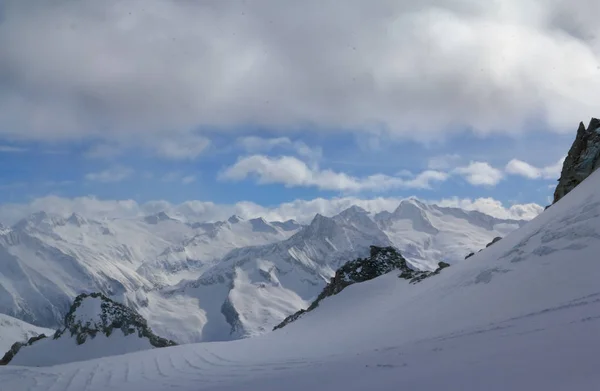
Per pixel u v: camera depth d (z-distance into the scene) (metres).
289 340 81.94
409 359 36.47
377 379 31.41
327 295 120.06
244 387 40.56
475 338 38.00
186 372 62.47
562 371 22.64
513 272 53.41
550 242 53.94
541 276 47.78
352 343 59.59
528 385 21.64
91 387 60.47
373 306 88.81
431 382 26.31
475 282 57.81
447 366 29.89
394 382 28.75
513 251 58.31
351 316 88.56
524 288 47.12
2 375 76.62
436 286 70.56
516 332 35.78
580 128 79.69
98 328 150.75
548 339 30.33
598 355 24.02
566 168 78.75
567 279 44.75
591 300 38.53
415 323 55.59
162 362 74.50
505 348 31.00
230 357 71.12
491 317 44.59
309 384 35.41
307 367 48.44
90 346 146.12
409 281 97.06
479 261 66.19
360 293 101.69
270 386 38.06
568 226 54.19
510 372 24.58
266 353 70.31
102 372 71.50
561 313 37.62
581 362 23.42
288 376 42.94
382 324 65.69
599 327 30.23
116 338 149.38
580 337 28.92
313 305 120.94
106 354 143.62
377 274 117.69
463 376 26.00
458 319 48.75
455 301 55.88
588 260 46.41
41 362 138.50
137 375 65.44
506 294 48.31
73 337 149.12
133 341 148.88
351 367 39.72
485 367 26.92
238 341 94.56
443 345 38.91
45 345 146.38
